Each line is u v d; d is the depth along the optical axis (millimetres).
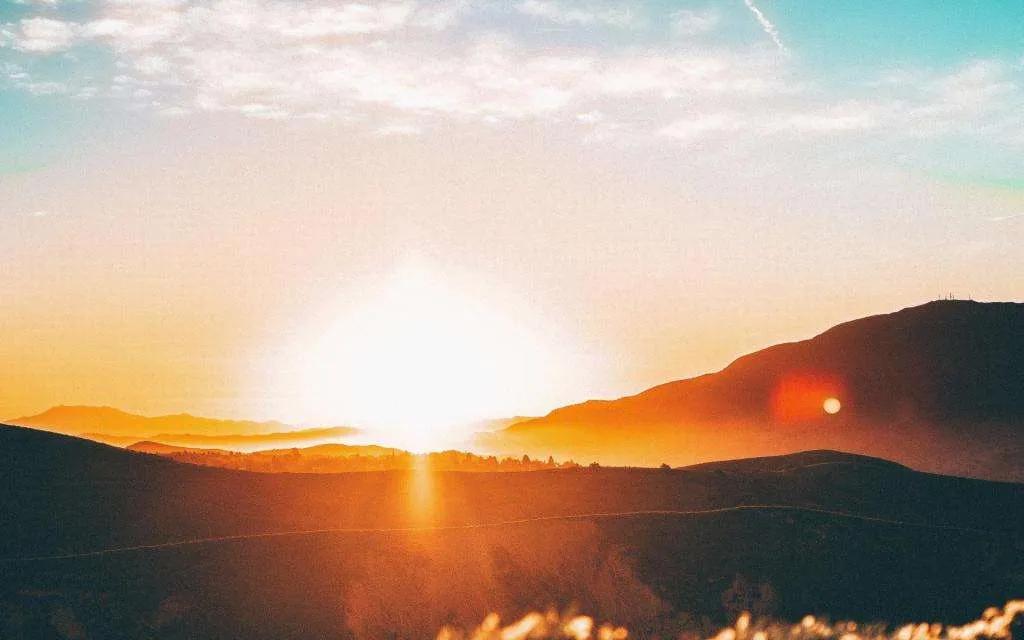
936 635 30094
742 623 29516
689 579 51500
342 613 43344
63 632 37719
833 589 51531
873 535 58250
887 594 51531
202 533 62344
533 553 51812
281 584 44406
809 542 56625
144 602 41031
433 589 46656
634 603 48344
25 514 59938
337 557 47625
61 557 44594
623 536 55281
